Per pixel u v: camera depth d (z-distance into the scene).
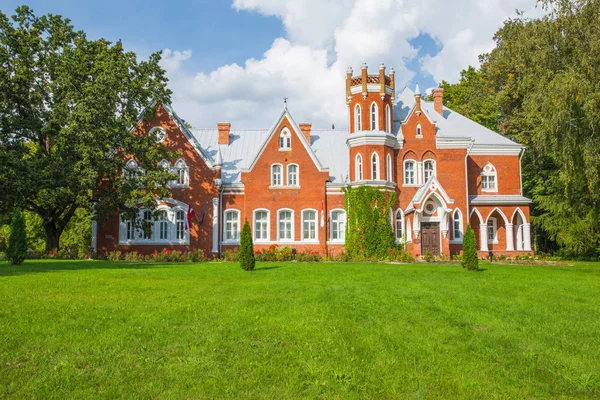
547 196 42.72
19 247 26.22
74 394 7.30
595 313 13.26
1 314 11.61
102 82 33.38
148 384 7.71
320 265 27.91
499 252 40.09
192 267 25.52
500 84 53.53
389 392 7.72
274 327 11.03
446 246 36.88
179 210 39.34
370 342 10.08
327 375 8.30
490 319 12.33
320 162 41.19
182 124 39.88
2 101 33.91
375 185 38.34
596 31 26.20
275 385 7.86
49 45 36.16
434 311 13.05
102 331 10.39
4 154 30.47
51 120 33.59
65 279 18.39
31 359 8.63
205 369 8.39
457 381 8.20
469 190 41.94
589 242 37.84
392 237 38.22
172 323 11.19
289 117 40.47
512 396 7.69
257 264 28.95
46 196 32.03
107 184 37.41
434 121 42.34
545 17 28.70
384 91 39.62
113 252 36.81
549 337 10.77
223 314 12.16
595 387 8.12
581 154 26.17
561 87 25.42
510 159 42.56
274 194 39.75
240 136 45.47
